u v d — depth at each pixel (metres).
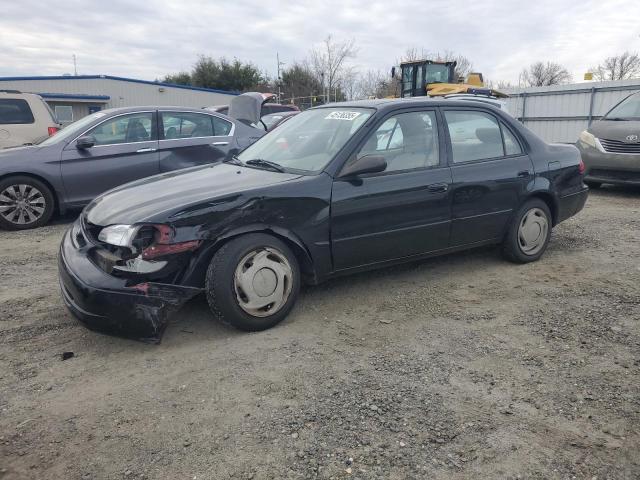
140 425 2.71
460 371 3.23
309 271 3.97
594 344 3.54
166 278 3.40
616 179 8.79
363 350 3.49
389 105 4.40
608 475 2.37
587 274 4.90
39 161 6.82
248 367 3.27
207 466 2.42
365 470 2.39
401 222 4.26
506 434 2.64
